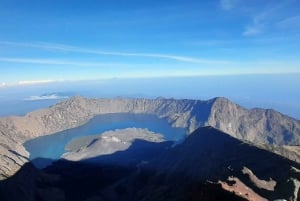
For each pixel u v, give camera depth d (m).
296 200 103.88
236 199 120.25
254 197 137.25
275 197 109.88
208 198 124.94
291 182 108.06
